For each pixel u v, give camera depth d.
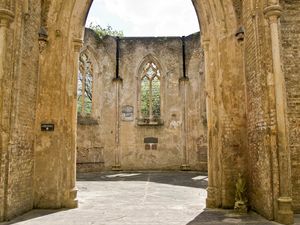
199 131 20.95
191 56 21.88
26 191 8.36
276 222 7.08
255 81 8.20
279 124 7.33
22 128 8.10
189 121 21.30
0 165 7.16
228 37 9.38
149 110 22.06
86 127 20.84
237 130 9.04
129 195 11.27
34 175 8.87
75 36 9.71
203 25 9.97
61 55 9.34
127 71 22.02
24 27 8.14
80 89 23.44
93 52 21.44
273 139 7.36
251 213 8.12
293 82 8.53
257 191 8.12
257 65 7.98
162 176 18.05
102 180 16.27
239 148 8.98
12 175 7.49
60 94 9.20
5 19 7.43
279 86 7.45
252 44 8.39
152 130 21.52
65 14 9.45
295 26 8.73
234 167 8.91
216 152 9.20
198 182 15.22
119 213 8.18
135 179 16.64
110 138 21.34
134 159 21.27
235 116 9.09
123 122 21.56
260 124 7.87
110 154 21.22
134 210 8.59
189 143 21.12
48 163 8.94
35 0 8.91
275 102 7.44
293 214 7.57
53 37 9.35
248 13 8.70
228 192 8.84
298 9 8.80
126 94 21.81
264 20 7.81
